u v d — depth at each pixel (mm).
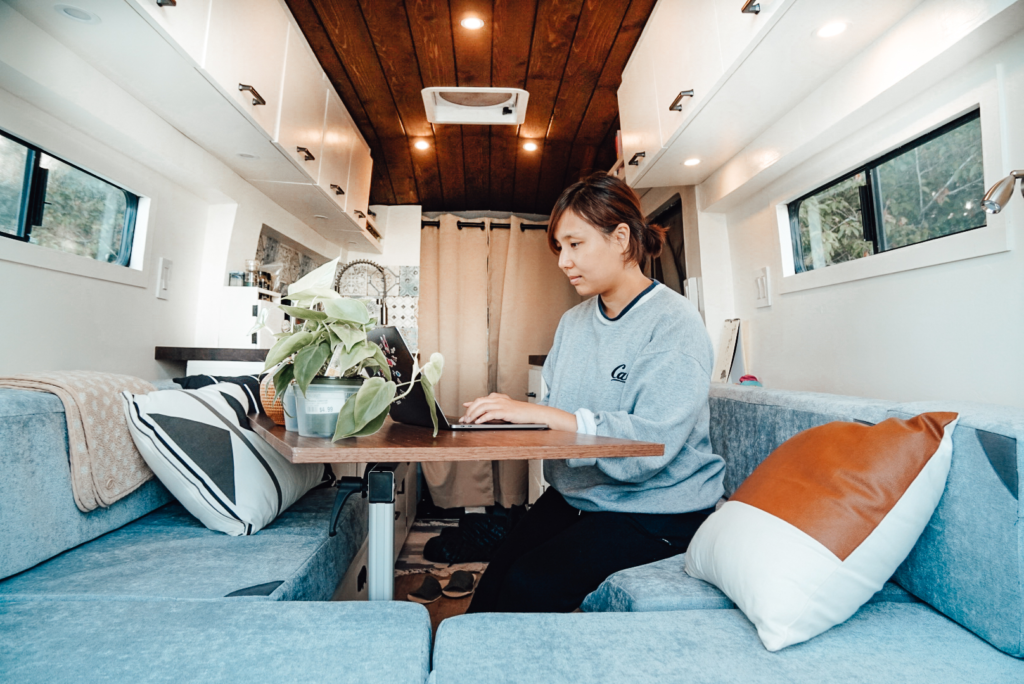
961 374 1215
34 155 1426
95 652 600
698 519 1079
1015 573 644
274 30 1805
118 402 1219
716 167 2111
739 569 717
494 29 2012
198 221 2133
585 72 2299
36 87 1250
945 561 749
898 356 1403
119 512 1228
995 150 1115
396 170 3359
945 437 753
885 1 1138
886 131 1398
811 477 778
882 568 705
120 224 1779
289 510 1459
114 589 878
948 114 1224
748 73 1414
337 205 2543
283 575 987
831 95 1438
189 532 1220
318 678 547
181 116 1662
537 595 941
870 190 1546
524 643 630
